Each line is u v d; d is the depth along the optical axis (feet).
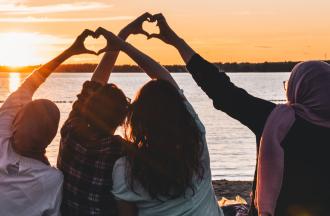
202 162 12.92
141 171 12.39
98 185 13.30
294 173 12.36
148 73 14.21
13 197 13.64
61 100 358.43
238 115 12.88
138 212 13.15
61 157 13.89
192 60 13.67
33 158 13.89
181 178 12.32
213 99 13.10
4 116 14.24
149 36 14.65
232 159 103.09
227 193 48.96
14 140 13.83
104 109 13.34
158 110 12.23
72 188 13.64
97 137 13.44
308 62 12.63
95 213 13.43
